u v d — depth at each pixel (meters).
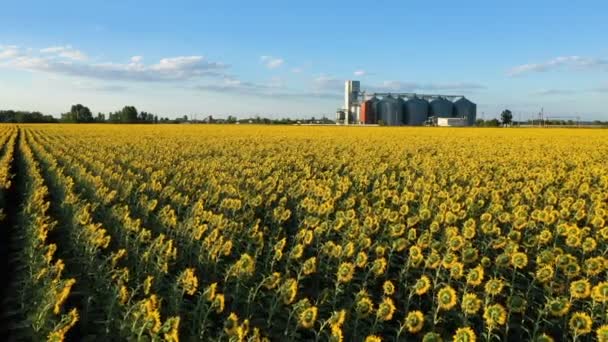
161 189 17.09
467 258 8.97
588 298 8.13
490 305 7.41
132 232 11.61
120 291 7.48
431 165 23.42
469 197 14.12
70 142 38.75
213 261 9.32
